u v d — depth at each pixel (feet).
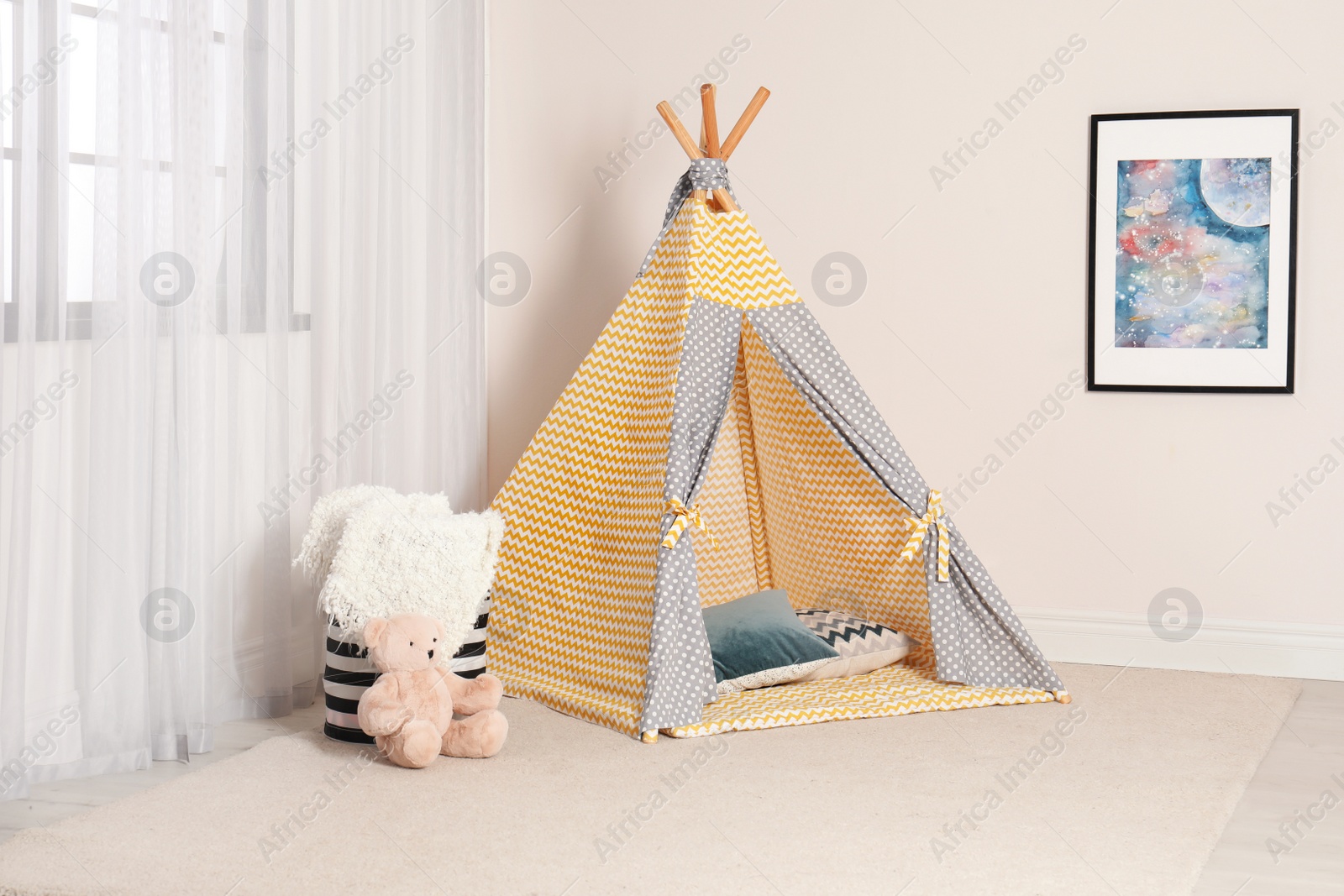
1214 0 11.56
